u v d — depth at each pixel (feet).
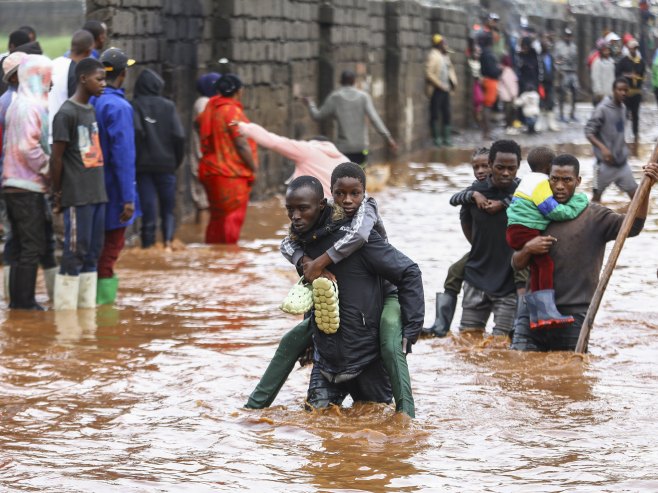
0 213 81.61
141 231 90.99
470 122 226.17
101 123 69.46
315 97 144.66
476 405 45.19
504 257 59.62
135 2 95.14
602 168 100.12
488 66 206.49
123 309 67.87
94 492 34.96
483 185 60.13
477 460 38.09
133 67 95.04
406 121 180.45
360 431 41.22
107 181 69.87
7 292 70.95
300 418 43.60
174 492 34.94
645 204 52.90
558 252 53.72
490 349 55.98
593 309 53.06
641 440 40.11
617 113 99.30
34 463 38.09
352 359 43.96
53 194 66.85
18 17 103.24
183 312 66.85
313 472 36.83
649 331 60.18
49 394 47.91
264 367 52.80
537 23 268.21
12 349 56.49
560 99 234.99
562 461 37.81
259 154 124.77
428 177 147.33
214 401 46.73
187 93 109.19
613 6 314.96
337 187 43.29
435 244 92.79
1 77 75.61
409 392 43.21
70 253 67.10
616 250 52.70
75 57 72.13
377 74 170.40
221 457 38.65
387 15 174.19
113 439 41.14
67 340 58.85
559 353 53.93
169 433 41.83
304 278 43.65
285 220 111.04
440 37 194.08
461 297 72.64
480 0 252.83
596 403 45.21
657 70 216.33
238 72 115.34
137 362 53.78
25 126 66.03
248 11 117.08
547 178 54.29
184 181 109.60
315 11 141.90
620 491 34.63
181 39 107.14
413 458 38.34
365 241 42.91
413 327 43.60
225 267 82.84
